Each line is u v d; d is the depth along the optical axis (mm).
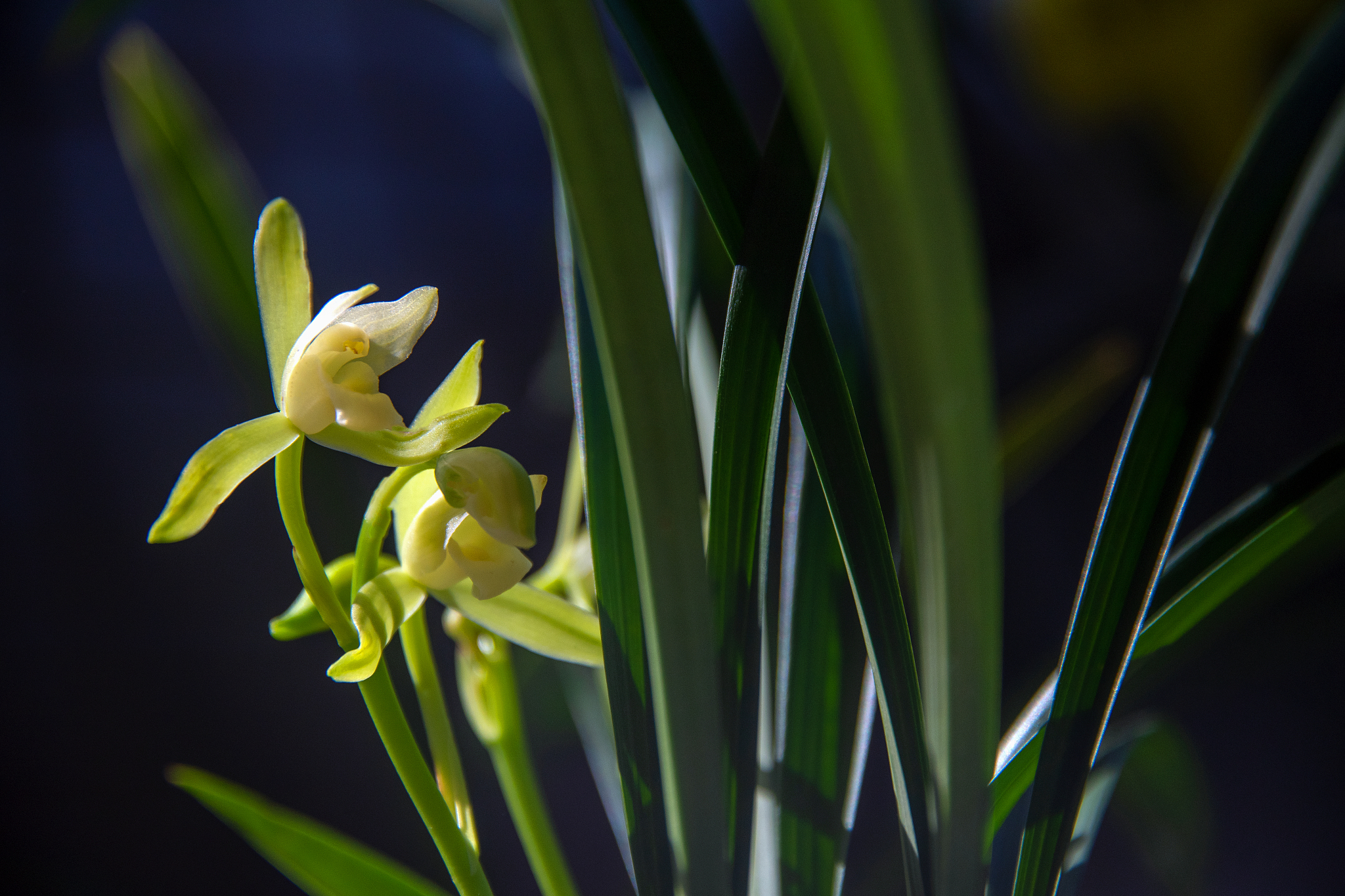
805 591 375
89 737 1124
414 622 361
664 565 320
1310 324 1237
